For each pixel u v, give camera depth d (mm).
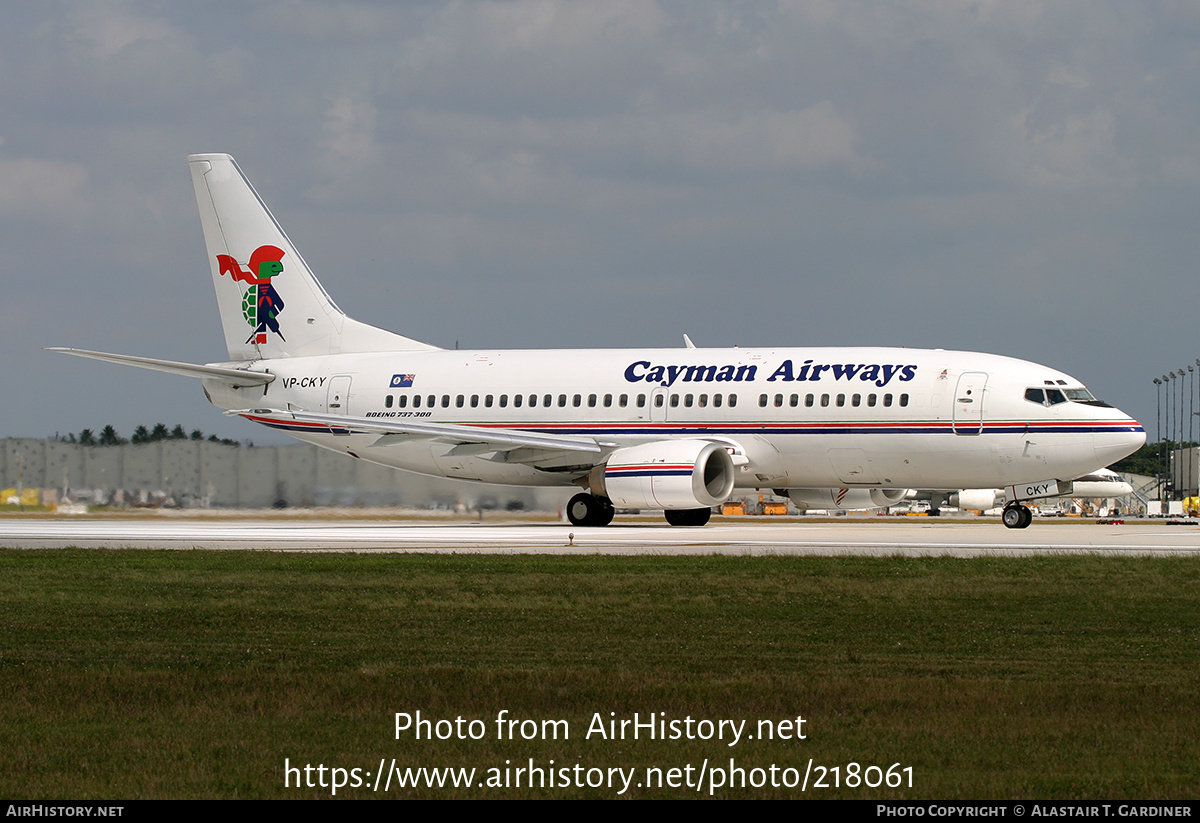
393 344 91250
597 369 83750
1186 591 42031
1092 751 22156
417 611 38125
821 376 77812
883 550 58344
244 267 93438
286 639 33438
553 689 26875
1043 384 74062
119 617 37188
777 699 25812
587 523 84188
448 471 88500
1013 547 60000
